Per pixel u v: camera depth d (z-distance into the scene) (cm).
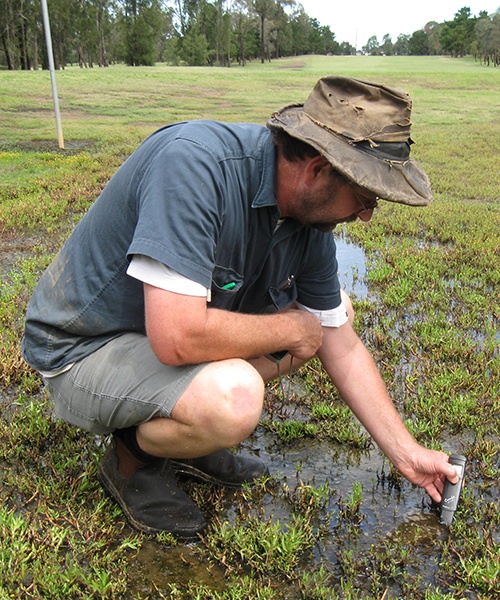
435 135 1498
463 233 653
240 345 211
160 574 219
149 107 2083
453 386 340
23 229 666
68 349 224
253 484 263
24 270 517
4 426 290
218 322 203
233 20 8512
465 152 1246
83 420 226
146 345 218
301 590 212
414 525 243
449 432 305
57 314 221
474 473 276
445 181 959
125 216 208
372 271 527
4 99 2091
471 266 552
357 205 199
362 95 191
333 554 229
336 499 256
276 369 263
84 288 217
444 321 425
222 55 8431
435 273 522
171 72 3766
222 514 247
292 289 241
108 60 8456
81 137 1407
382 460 283
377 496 259
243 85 2950
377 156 189
